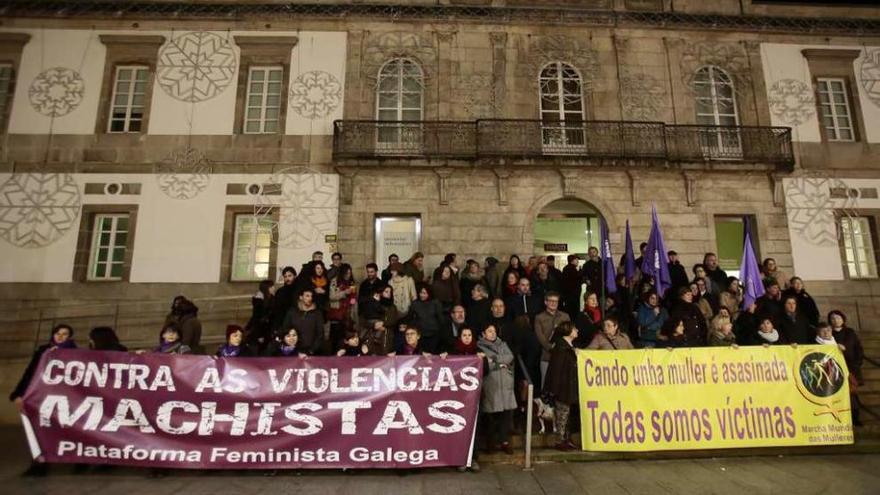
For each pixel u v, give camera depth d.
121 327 11.40
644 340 7.96
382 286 8.68
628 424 6.34
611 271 9.15
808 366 6.63
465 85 13.12
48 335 11.27
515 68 13.31
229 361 6.05
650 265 9.09
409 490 5.43
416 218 12.55
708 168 12.62
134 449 5.77
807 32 13.84
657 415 6.37
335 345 8.52
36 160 12.12
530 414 6.29
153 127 12.45
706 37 13.79
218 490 5.42
